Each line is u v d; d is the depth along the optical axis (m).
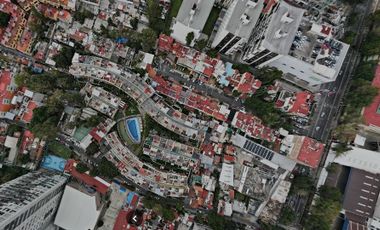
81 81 118.31
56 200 110.12
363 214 112.62
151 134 116.44
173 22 117.81
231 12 103.12
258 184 117.81
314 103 121.94
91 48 115.25
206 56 115.00
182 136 118.19
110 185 116.94
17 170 114.31
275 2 110.62
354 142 116.25
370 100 111.06
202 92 120.12
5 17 113.75
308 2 113.25
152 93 114.00
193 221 115.75
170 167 118.31
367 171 114.44
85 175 115.25
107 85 118.12
